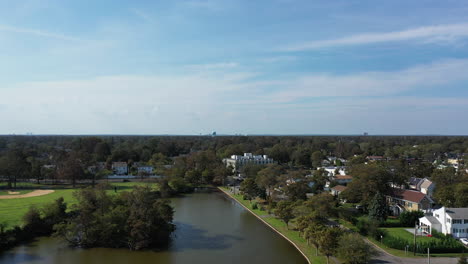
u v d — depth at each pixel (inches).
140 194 3181.6
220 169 7219.5
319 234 2642.7
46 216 3489.2
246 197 5393.7
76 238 3169.3
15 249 3002.0
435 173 5059.1
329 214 3649.1
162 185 5959.6
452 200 3823.8
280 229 3629.4
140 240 2979.8
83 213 3073.3
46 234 3430.1
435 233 3171.8
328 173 7032.5
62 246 3083.2
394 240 2869.1
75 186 6476.4
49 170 6983.3
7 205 4424.2
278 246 3107.8
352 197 4192.9
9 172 6067.9
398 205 4242.1
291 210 3619.6
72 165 6466.5
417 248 2755.9
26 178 7140.8
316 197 3636.8
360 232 3329.2
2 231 3048.7
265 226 3841.0
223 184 7170.3
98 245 3085.6
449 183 4613.7
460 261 2212.1
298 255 2866.6
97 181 7194.9
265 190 5506.9
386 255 2696.9
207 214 4480.8
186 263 2682.1
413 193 4156.0
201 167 7780.5
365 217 3818.9
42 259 2763.3
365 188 4099.4
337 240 2519.7
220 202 5403.5
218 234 3513.8
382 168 4456.2
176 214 4478.3
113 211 3132.4
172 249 3024.1
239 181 7662.4
